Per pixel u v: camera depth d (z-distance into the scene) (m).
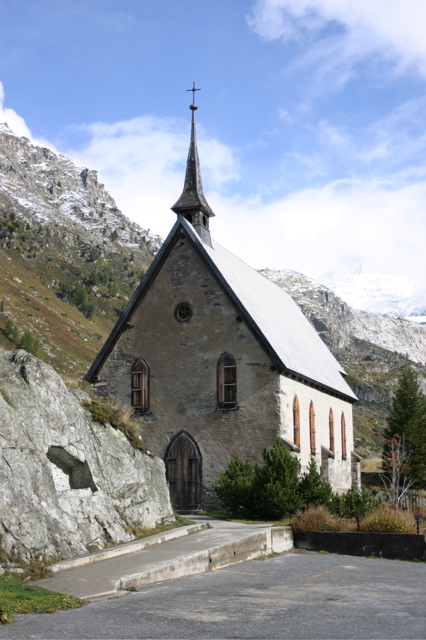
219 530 21.94
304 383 35.84
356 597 14.45
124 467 20.56
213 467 31.59
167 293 34.00
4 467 15.21
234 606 13.03
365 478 53.78
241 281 37.12
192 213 36.28
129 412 23.38
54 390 18.42
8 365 17.81
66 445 17.97
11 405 16.59
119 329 34.34
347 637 10.66
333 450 41.12
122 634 10.50
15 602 12.06
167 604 13.03
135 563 15.96
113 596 13.57
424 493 49.31
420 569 19.28
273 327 35.81
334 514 25.02
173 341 33.47
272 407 31.12
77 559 15.63
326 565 19.42
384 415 173.00
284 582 16.30
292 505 25.48
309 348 42.75
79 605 12.59
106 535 17.97
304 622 11.75
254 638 10.48
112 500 19.42
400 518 23.20
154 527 20.89
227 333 32.50
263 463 30.72
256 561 19.78
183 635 10.56
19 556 14.52
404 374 56.66
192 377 32.78
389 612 12.84
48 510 16.14
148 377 33.56
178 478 32.09
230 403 31.83
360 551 21.92
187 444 32.25
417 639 10.59
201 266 33.56
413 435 52.22
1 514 14.59
